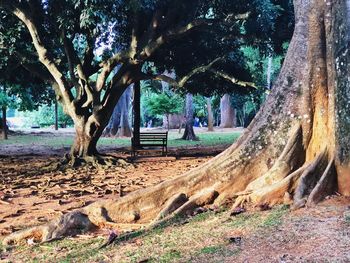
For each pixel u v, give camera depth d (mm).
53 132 45562
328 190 6098
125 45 16734
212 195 6613
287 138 6766
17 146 26547
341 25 6559
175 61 17703
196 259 4535
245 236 5039
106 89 15102
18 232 6348
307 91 6844
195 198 6566
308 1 7148
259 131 6988
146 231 5840
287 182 6215
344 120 6281
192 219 6137
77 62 14727
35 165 15469
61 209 8250
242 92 19500
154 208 6590
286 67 7230
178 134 40656
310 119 6758
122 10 13266
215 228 5562
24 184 11258
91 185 10891
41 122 65375
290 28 16469
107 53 16062
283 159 6594
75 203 8820
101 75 14516
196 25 13766
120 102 35781
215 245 4887
